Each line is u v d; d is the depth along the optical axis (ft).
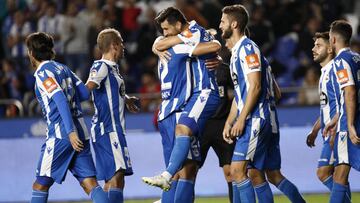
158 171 124.06
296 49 156.66
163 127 79.10
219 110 87.81
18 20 167.43
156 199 115.34
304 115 133.39
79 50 159.12
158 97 141.90
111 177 81.46
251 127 76.07
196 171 79.41
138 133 130.52
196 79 77.56
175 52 76.95
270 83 78.13
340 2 171.83
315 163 121.49
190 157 77.56
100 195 75.87
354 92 76.64
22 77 158.20
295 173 121.80
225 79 87.66
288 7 161.27
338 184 78.18
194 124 76.48
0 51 169.27
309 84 146.20
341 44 78.84
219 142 88.02
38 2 168.14
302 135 123.75
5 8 172.76
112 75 81.82
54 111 75.61
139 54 160.04
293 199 81.20
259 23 157.28
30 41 76.69
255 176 78.43
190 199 78.74
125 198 117.70
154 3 181.98
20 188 126.82
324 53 84.58
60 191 121.29
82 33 159.84
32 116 140.56
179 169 76.02
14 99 155.02
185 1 158.20
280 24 160.15
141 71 159.12
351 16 175.42
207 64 77.97
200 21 155.12
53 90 74.43
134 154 126.00
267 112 76.89
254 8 161.68
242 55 75.92
